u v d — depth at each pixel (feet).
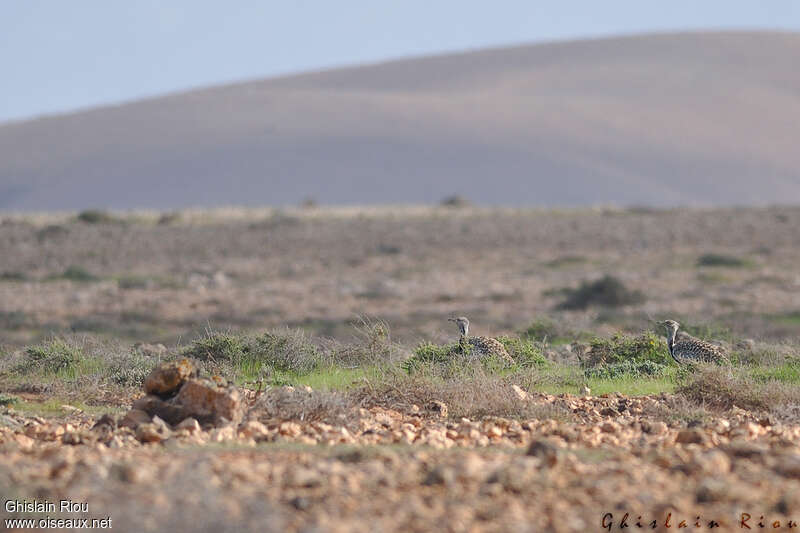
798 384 188.55
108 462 103.04
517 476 96.78
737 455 112.88
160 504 83.51
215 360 216.33
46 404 181.68
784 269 655.35
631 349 226.79
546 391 195.42
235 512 82.43
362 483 97.30
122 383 198.90
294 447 124.16
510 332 326.65
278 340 221.46
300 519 84.02
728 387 174.60
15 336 364.79
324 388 173.88
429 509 88.02
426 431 139.64
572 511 88.28
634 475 101.71
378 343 226.17
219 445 126.00
